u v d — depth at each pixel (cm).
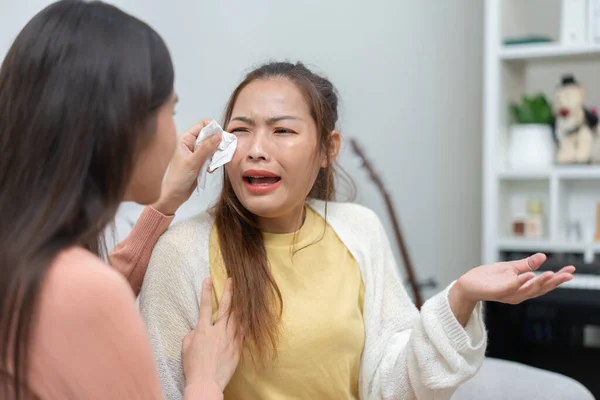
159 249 100
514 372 142
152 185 76
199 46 237
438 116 252
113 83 67
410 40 254
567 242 204
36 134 66
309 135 101
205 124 106
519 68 227
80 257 66
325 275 106
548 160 211
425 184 255
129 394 65
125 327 65
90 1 71
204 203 203
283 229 107
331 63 261
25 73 67
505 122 217
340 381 103
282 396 100
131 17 72
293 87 101
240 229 102
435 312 93
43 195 65
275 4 261
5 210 66
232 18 248
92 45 67
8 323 63
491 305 203
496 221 209
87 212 67
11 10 164
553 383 136
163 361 96
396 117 257
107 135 67
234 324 97
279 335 99
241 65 251
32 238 64
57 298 63
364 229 116
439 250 255
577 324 194
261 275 100
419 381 97
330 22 260
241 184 99
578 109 210
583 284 190
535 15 229
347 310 104
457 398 134
